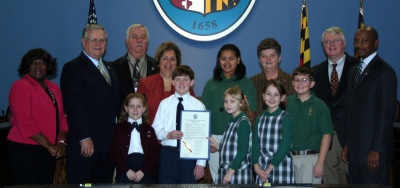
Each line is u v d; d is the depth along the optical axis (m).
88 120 3.87
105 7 5.73
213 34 5.67
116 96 4.07
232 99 3.73
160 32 5.73
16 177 3.96
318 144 3.87
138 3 5.72
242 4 5.65
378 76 3.71
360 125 3.78
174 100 3.96
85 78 3.88
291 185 2.63
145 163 3.81
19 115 3.89
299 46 5.70
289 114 3.72
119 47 5.75
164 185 2.66
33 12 5.77
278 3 5.69
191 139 3.82
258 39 5.71
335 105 4.39
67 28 5.78
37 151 3.96
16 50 5.80
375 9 5.68
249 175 3.71
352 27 5.68
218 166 4.12
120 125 3.88
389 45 5.69
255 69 5.73
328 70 4.54
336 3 5.68
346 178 4.53
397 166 4.60
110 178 4.05
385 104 3.65
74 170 3.86
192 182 3.90
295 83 3.87
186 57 5.75
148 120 3.99
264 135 3.70
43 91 4.02
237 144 3.69
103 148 3.91
